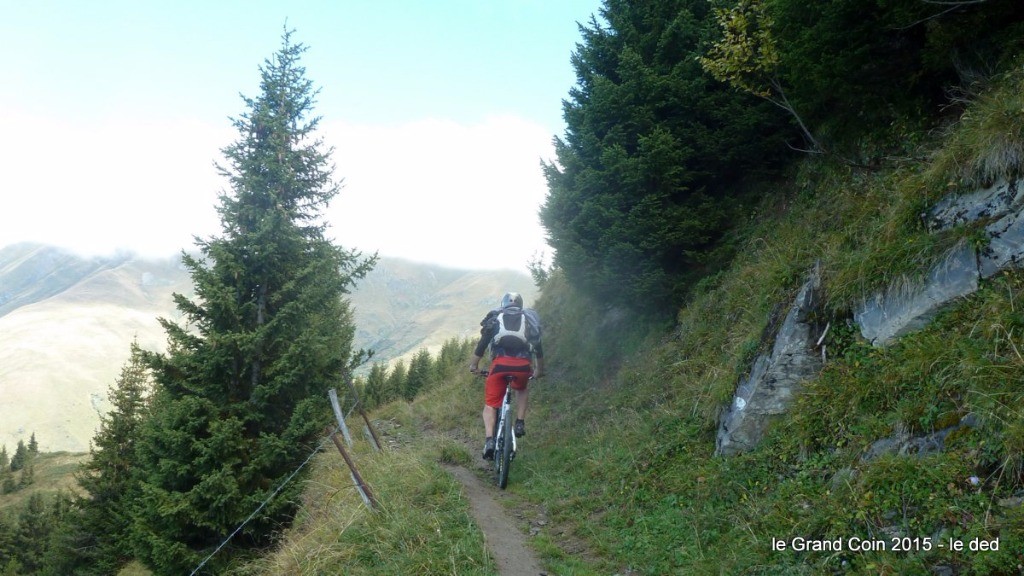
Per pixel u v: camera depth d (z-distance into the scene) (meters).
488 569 4.41
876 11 5.91
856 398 4.33
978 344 3.71
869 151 6.89
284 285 10.80
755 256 7.62
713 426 5.86
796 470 4.51
